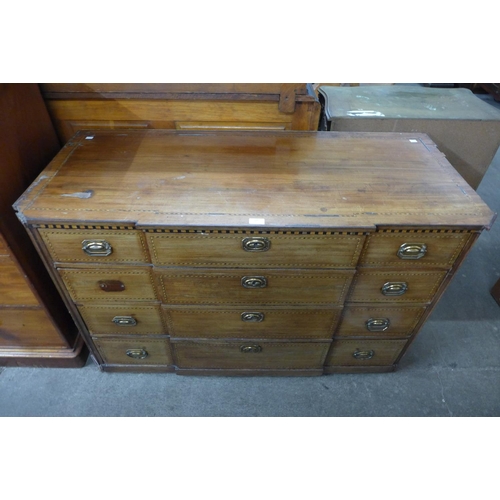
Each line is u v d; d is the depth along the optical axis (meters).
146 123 1.43
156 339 1.40
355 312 1.28
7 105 1.10
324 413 1.46
